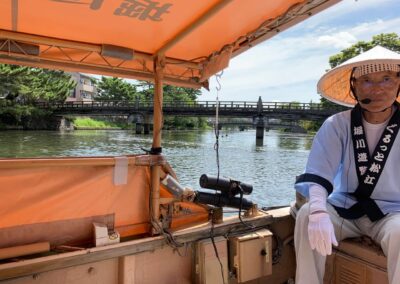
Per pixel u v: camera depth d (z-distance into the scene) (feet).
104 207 7.29
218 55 8.85
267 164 77.30
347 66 6.51
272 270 8.46
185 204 8.08
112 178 7.31
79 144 100.63
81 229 7.09
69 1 6.31
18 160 6.47
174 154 88.79
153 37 7.87
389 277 5.93
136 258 7.09
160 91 8.19
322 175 6.50
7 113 131.64
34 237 6.68
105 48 8.27
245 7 6.56
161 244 7.27
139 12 6.72
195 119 235.81
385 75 6.34
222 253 7.68
